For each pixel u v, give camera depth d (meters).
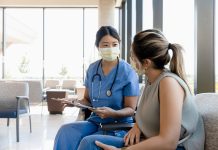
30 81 6.17
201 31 2.10
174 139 1.25
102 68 2.29
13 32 10.16
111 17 8.58
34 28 10.11
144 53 1.43
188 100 1.35
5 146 3.80
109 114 1.99
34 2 9.66
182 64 1.43
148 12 4.50
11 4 9.74
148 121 1.41
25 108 4.60
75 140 2.05
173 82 1.34
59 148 2.06
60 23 10.05
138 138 1.44
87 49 9.95
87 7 10.00
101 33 2.29
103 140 1.53
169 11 3.20
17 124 4.18
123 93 2.18
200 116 1.47
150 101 1.40
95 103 2.22
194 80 2.14
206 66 2.10
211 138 1.41
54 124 5.67
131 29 6.39
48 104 7.23
